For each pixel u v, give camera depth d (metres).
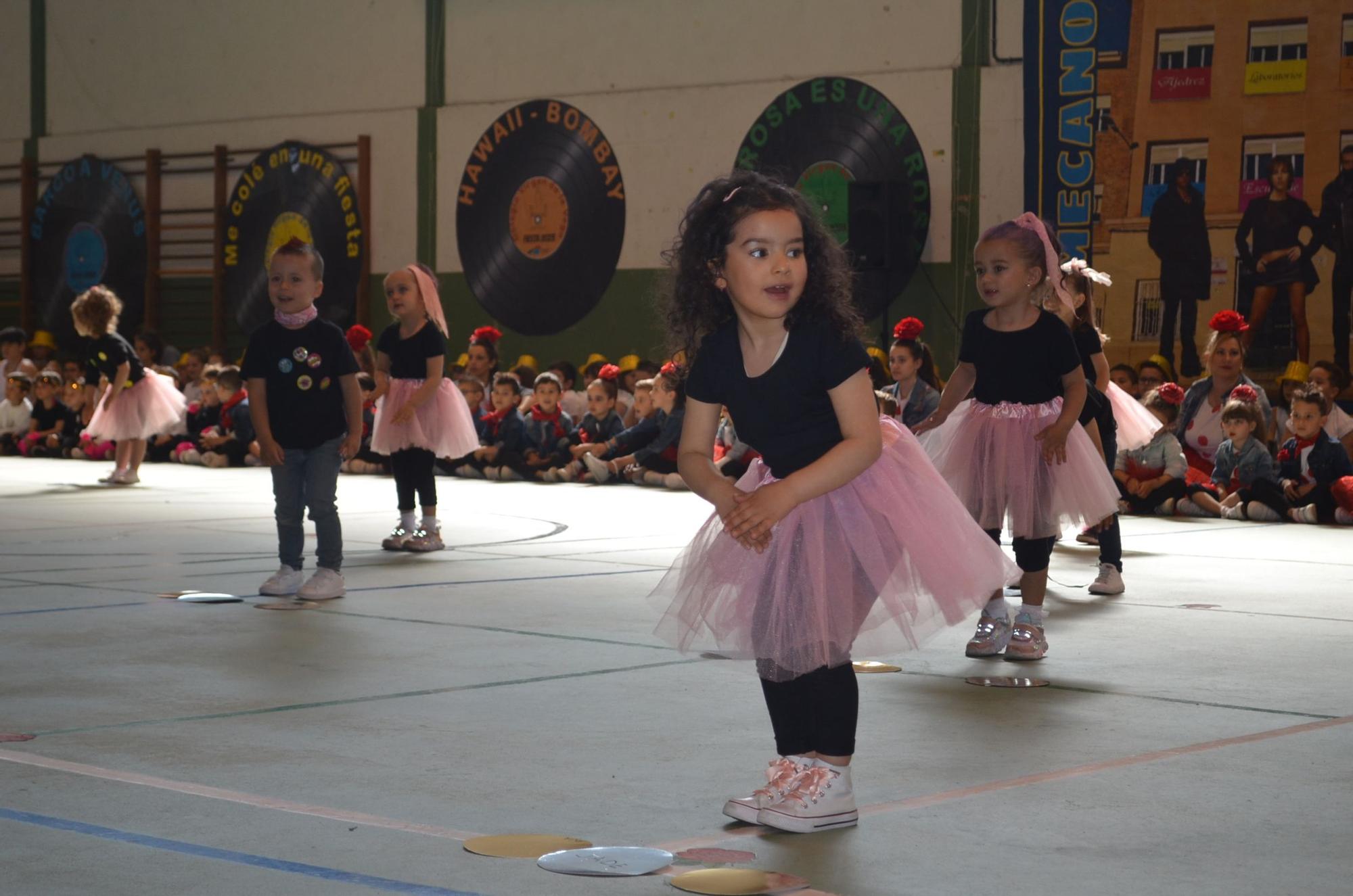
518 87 16.19
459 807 2.77
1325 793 2.88
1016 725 3.54
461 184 16.53
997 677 4.17
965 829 2.64
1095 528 5.84
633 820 2.70
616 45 15.66
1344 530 8.74
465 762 3.12
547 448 12.74
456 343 16.69
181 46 18.05
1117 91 13.14
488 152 16.36
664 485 11.83
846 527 2.80
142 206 18.22
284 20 17.44
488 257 16.41
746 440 2.92
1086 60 13.23
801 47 14.73
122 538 7.84
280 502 5.71
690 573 2.93
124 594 5.73
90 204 18.50
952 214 14.05
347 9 17.06
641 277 15.62
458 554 7.27
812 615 2.71
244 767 3.06
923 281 14.18
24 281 18.86
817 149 14.67
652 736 3.38
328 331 5.66
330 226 17.11
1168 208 12.98
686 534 8.33
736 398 2.84
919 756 3.22
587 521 9.12
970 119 13.93
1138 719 3.61
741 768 3.09
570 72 15.91
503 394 12.86
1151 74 13.01
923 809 2.78
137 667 4.22
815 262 2.78
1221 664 4.39
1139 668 4.33
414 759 3.14
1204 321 12.92
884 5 14.32
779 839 2.58
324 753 3.19
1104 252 13.25
